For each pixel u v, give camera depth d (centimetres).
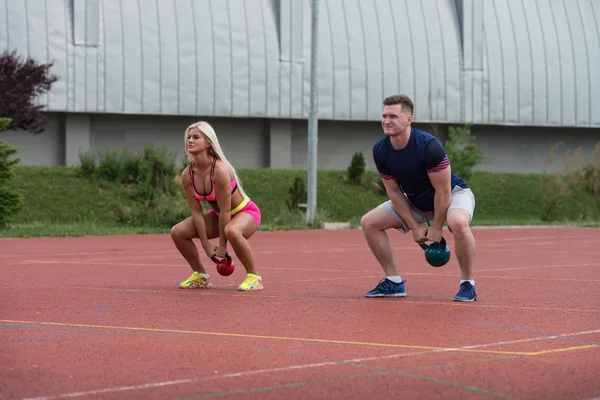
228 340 659
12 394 480
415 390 493
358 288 1062
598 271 1320
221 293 993
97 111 4347
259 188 3925
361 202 3969
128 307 854
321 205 3856
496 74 4988
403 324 746
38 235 2397
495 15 5041
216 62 4522
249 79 4566
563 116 5106
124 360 577
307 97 4666
